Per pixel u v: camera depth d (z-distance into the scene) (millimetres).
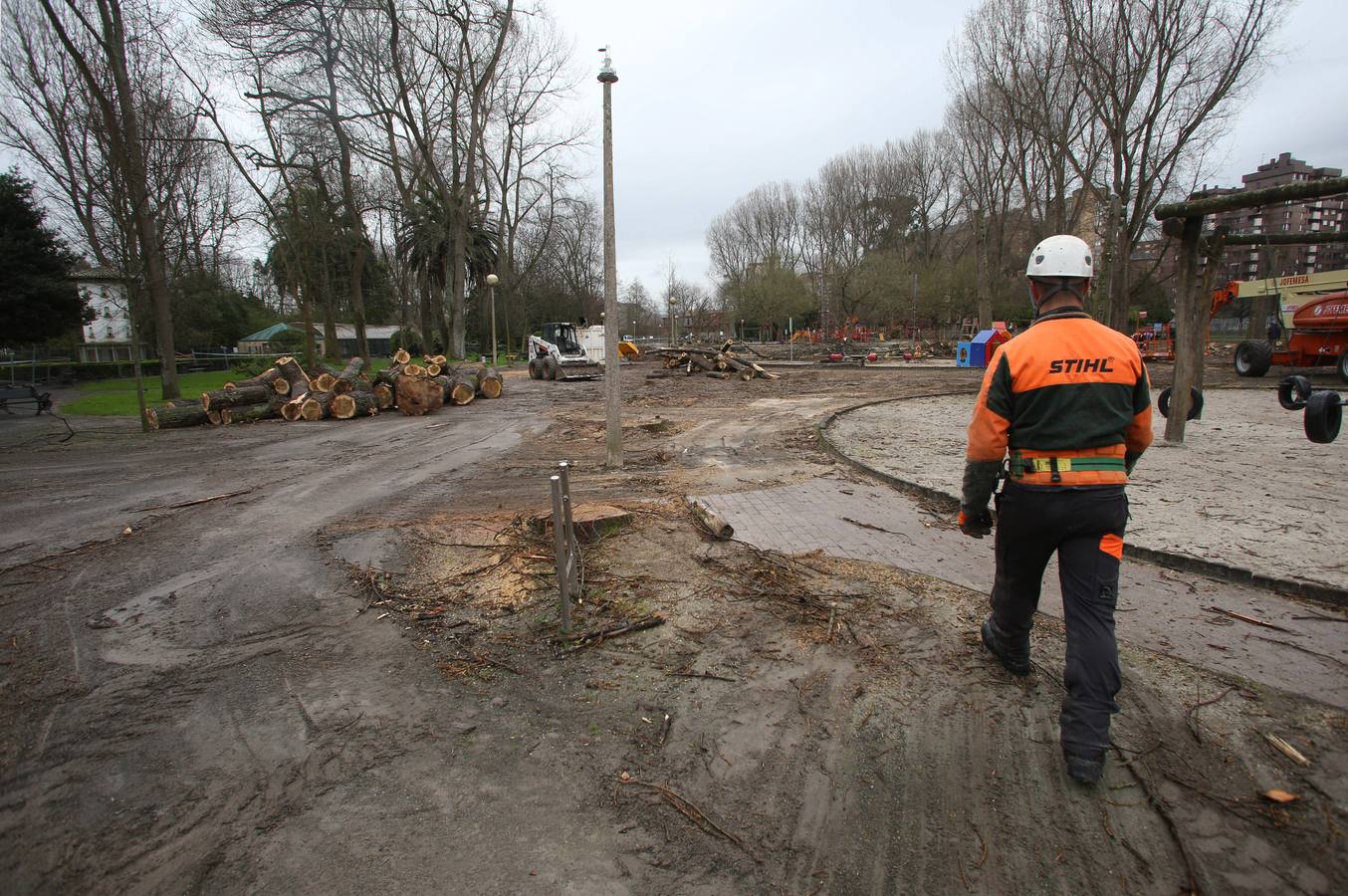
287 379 15633
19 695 3309
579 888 2092
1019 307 49219
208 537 5953
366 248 33781
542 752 2783
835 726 2896
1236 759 2586
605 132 8109
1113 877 2078
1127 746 2684
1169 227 8547
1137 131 21781
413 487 7875
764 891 2070
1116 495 2537
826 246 69812
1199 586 4234
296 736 2932
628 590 4379
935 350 42406
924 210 61562
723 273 82688
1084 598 2549
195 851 2273
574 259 64188
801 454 9406
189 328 42344
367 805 2486
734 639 3697
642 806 2455
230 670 3523
